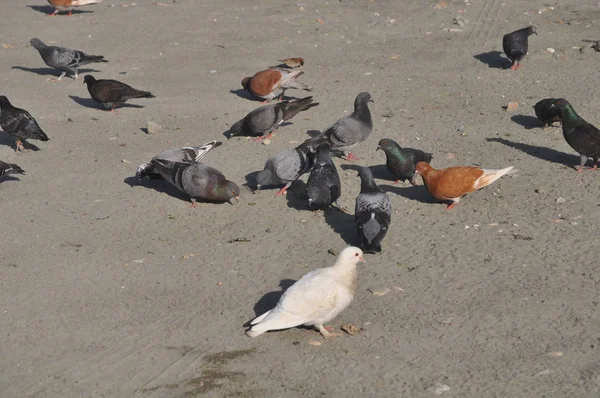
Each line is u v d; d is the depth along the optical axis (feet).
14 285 29.35
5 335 26.17
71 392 23.11
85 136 45.39
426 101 49.11
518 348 24.32
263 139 43.98
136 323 26.61
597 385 22.16
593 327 25.18
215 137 44.60
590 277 28.40
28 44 63.52
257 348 24.91
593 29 61.72
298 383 23.04
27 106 50.29
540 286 27.96
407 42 61.31
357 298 27.76
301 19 67.62
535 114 46.37
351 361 24.06
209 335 25.72
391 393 22.40
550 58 55.93
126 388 23.21
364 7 70.54
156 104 50.24
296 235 32.89
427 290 28.09
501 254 30.50
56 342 25.68
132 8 73.05
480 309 26.66
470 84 51.80
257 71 56.13
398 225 33.55
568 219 33.32
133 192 37.88
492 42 60.34
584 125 37.99
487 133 43.78
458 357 24.04
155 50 61.05
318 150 35.27
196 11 71.15
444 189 34.35
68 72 56.44
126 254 31.65
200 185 35.19
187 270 30.17
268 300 27.73
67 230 33.94
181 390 22.95
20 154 43.04
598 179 37.45
